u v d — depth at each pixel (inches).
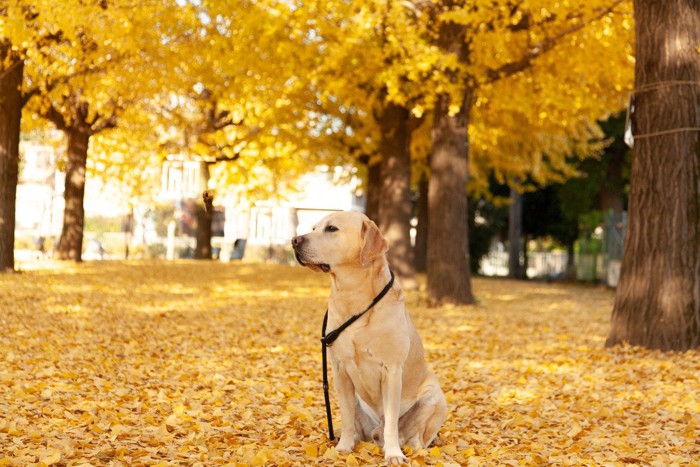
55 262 774.5
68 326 402.6
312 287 738.8
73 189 812.6
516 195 1358.3
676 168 368.5
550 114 715.4
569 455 190.7
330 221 176.4
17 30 479.2
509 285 1008.9
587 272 1290.6
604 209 1179.3
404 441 189.2
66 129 804.6
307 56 599.2
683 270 366.9
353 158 875.4
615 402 266.7
